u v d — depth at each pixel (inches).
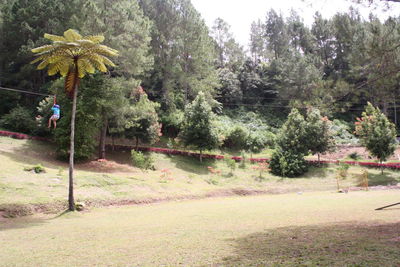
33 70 1494.8
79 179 855.1
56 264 249.8
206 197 937.5
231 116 2230.6
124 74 1438.2
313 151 1498.5
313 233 327.0
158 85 2025.1
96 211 667.4
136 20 1397.6
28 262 260.4
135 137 1422.2
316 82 475.5
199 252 265.7
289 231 348.2
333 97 441.4
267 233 343.0
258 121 2178.9
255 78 2519.7
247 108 2384.4
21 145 1167.6
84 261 254.5
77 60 600.1
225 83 2369.6
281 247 267.3
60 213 621.3
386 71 386.3
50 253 291.3
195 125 1421.0
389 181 1266.0
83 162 1165.1
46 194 704.4
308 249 253.4
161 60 1889.8
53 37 566.3
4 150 1046.4
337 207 581.0
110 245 314.7
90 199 724.0
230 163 1326.3
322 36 2487.7
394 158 1644.9
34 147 1191.6
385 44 373.7
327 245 263.1
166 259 247.3
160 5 1957.4
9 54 1535.4
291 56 2484.0
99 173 959.0
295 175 1355.8
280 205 658.8
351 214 473.4
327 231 334.3
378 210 512.4
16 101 1523.1
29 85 1567.4
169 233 370.6
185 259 244.4
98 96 1166.3
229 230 374.6
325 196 863.1
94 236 375.6
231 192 1032.2
